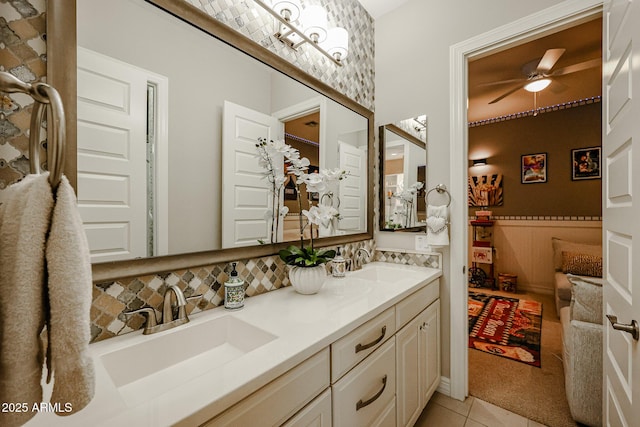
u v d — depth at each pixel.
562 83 3.09
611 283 0.96
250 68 1.24
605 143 1.05
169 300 0.91
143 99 0.91
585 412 1.42
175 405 0.54
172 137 0.98
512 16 1.59
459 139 1.75
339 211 1.79
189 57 1.03
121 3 0.86
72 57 0.75
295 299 1.20
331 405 0.87
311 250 1.32
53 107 0.36
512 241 4.14
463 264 1.74
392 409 1.20
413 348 1.41
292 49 1.48
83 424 0.49
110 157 0.83
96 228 0.80
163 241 0.95
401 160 2.02
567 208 3.75
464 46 1.75
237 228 1.18
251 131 1.24
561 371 1.98
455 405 1.66
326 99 1.68
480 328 2.76
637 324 0.72
